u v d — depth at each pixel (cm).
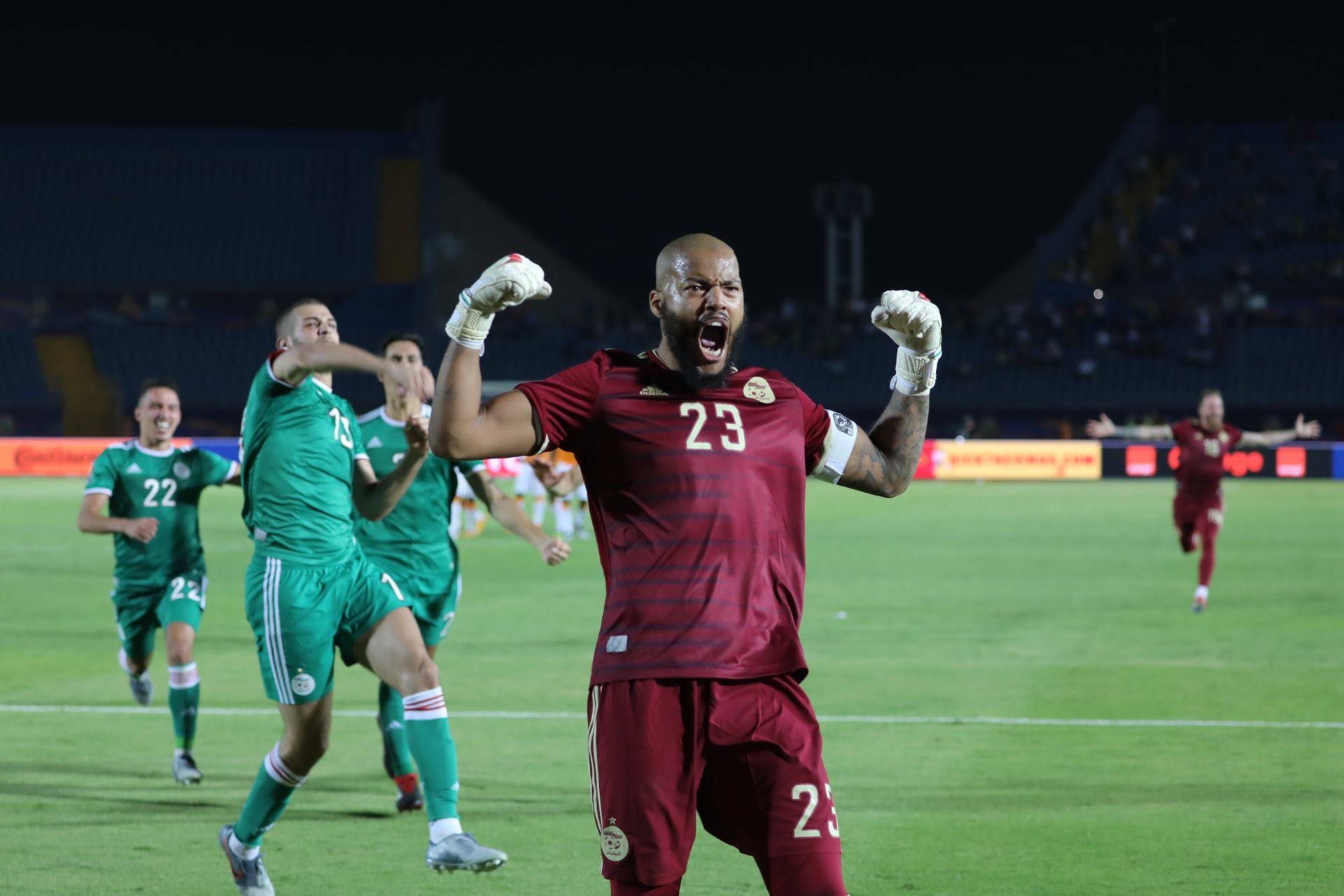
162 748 867
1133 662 1195
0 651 1266
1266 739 880
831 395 5269
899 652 1248
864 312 5569
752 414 416
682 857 391
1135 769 796
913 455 452
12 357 5259
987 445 4094
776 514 412
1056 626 1421
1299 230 5859
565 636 1345
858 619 1472
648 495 404
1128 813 700
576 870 612
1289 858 623
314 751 595
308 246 6041
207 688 1075
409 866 620
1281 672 1145
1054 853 632
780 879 388
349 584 610
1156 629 1396
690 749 391
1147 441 4050
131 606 829
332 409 638
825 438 435
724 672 393
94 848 647
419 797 718
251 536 628
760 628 403
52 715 970
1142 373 5162
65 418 5091
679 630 396
